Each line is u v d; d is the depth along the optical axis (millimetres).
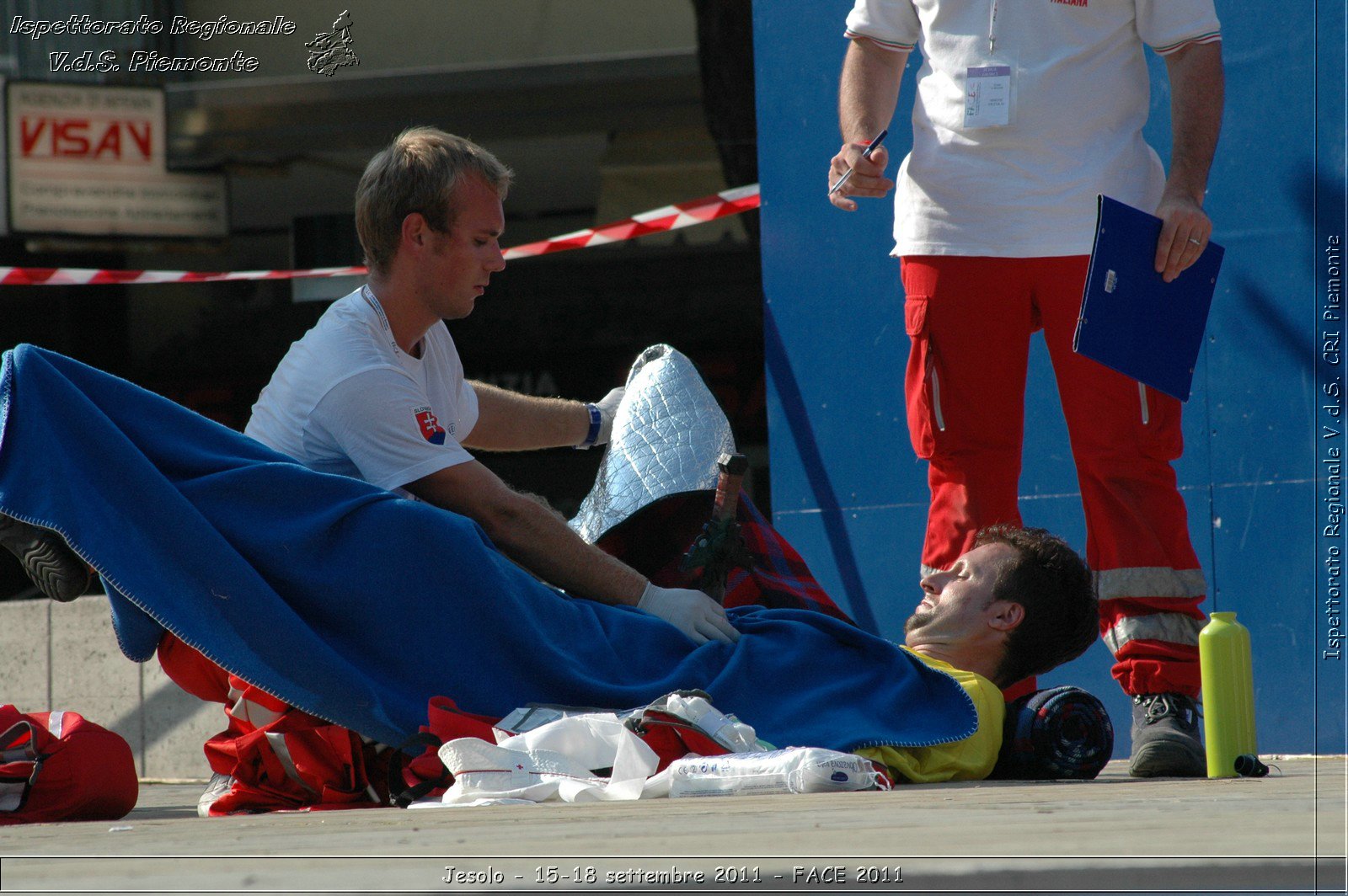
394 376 9906
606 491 11461
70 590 8867
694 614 9836
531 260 43031
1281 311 14305
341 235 40719
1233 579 14453
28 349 8812
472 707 8859
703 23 29984
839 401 16297
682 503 11391
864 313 16188
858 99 12336
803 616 9984
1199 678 10516
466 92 40531
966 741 9102
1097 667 14750
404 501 9109
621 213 41375
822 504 16359
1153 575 10766
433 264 10062
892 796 6145
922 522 15828
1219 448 14578
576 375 43438
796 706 9148
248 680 8547
